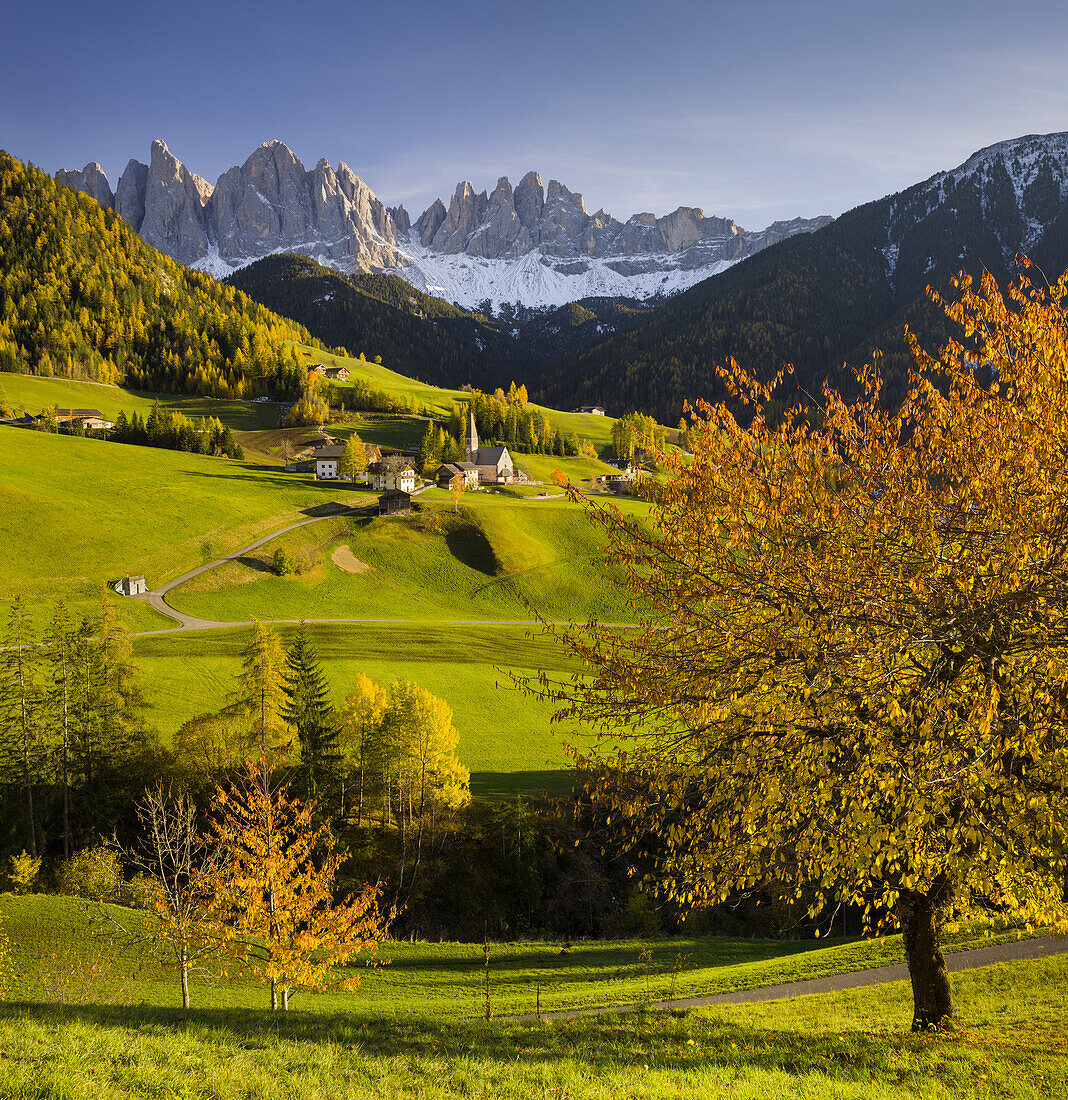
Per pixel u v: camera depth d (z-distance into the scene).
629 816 15.29
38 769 53.81
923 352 13.66
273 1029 15.39
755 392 14.64
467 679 84.00
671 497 14.62
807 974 27.06
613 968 34.91
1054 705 12.11
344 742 58.31
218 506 132.75
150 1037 12.49
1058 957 23.16
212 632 95.19
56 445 152.12
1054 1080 12.23
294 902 25.33
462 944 40.09
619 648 15.65
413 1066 12.70
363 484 162.50
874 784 13.52
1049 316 12.81
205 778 54.69
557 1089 11.30
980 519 12.73
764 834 14.91
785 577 13.61
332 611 109.94
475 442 198.62
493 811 54.94
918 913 15.96
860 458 13.77
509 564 128.75
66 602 96.75
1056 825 13.13
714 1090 11.29
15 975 30.27
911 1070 12.79
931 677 12.21
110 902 41.56
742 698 14.26
